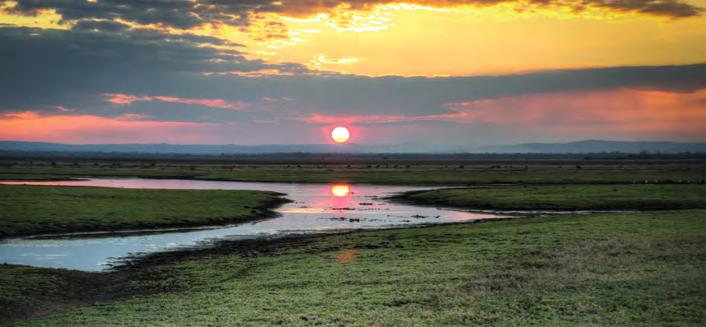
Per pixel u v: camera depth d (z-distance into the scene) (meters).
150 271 32.16
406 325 18.77
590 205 70.88
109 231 50.19
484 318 19.38
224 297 23.78
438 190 100.38
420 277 26.31
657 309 19.73
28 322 20.69
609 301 20.97
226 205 69.12
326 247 38.88
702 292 21.66
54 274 30.03
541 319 19.08
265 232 50.94
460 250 33.97
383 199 89.94
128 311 21.91
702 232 37.00
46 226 49.69
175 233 50.03
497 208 72.38
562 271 26.41
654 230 38.56
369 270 28.66
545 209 69.94
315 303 22.05
